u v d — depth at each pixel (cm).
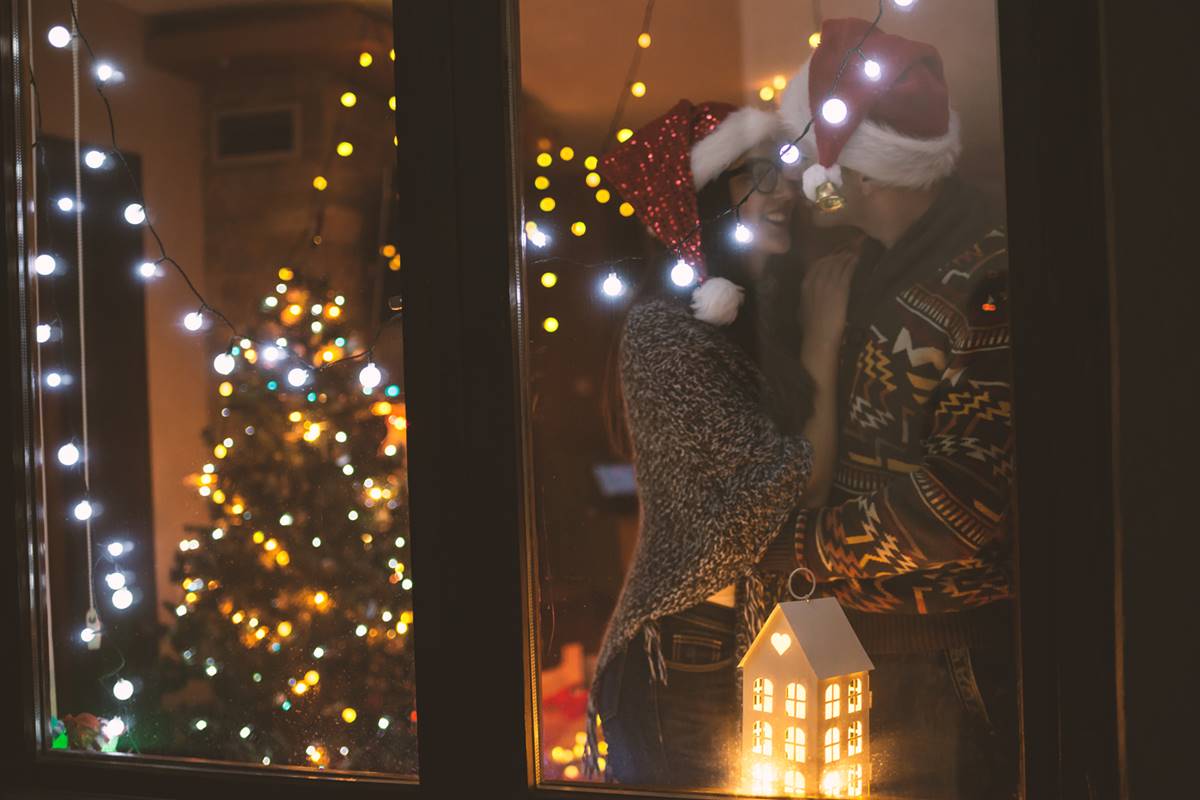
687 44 171
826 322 164
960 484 153
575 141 176
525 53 177
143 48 266
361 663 201
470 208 145
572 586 175
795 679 138
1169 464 113
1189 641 113
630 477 175
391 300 157
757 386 169
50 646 186
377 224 255
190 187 273
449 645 146
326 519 210
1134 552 114
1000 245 154
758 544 167
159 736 204
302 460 215
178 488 246
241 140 274
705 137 170
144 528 243
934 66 157
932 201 158
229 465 225
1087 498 122
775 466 167
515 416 144
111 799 159
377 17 253
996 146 154
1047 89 124
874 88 160
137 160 262
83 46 212
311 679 203
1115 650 119
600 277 176
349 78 258
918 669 153
